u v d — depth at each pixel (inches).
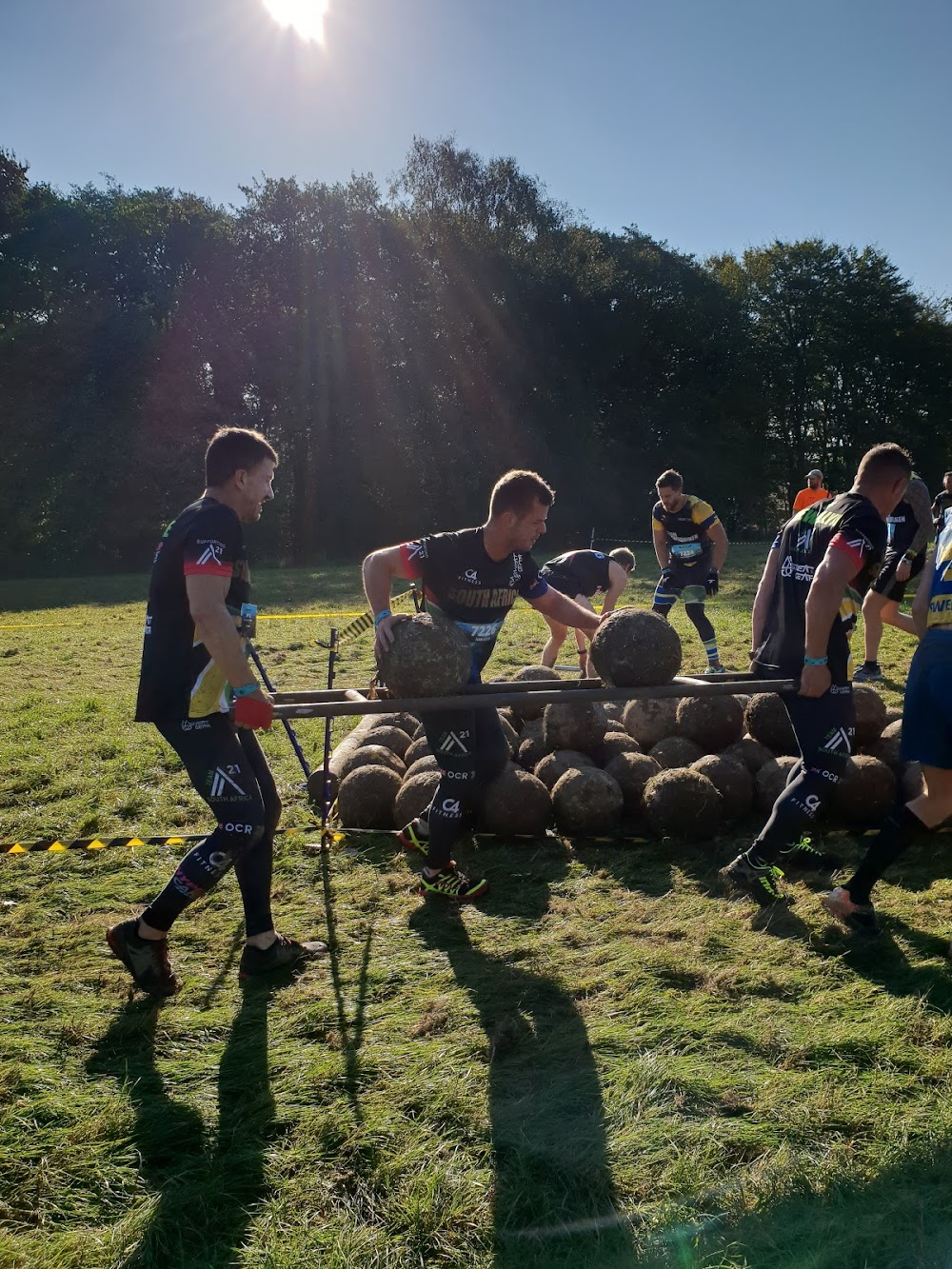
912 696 144.7
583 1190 95.5
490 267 1494.8
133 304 1478.8
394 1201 94.5
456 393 1541.6
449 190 1627.7
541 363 1519.4
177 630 131.5
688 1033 123.6
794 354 2016.5
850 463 1998.0
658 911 162.9
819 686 151.8
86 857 194.5
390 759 223.8
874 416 2000.5
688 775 194.9
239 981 142.6
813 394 2049.7
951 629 140.6
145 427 1417.3
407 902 171.0
